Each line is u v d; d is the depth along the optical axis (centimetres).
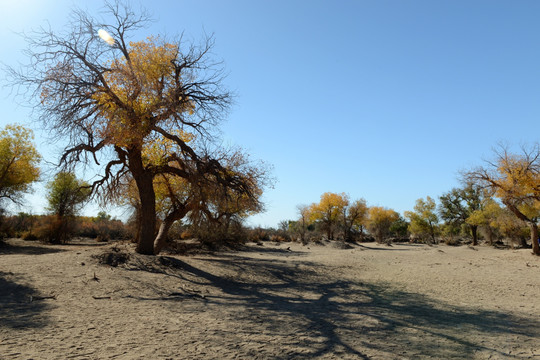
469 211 6103
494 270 2277
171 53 1670
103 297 957
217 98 1691
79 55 1464
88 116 1480
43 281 1043
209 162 1702
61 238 3356
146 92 1510
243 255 2875
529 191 3170
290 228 7394
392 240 7944
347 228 7006
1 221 2894
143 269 1401
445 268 2373
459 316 980
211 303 1021
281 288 1428
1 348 525
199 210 2095
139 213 2619
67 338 602
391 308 1077
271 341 665
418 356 620
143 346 588
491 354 646
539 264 2656
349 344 673
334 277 1827
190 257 2192
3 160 2800
